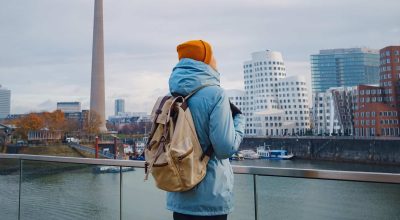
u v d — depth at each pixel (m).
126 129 161.75
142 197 3.41
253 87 150.25
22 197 4.35
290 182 2.60
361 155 98.38
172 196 2.16
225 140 1.99
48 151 109.25
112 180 3.61
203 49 2.17
